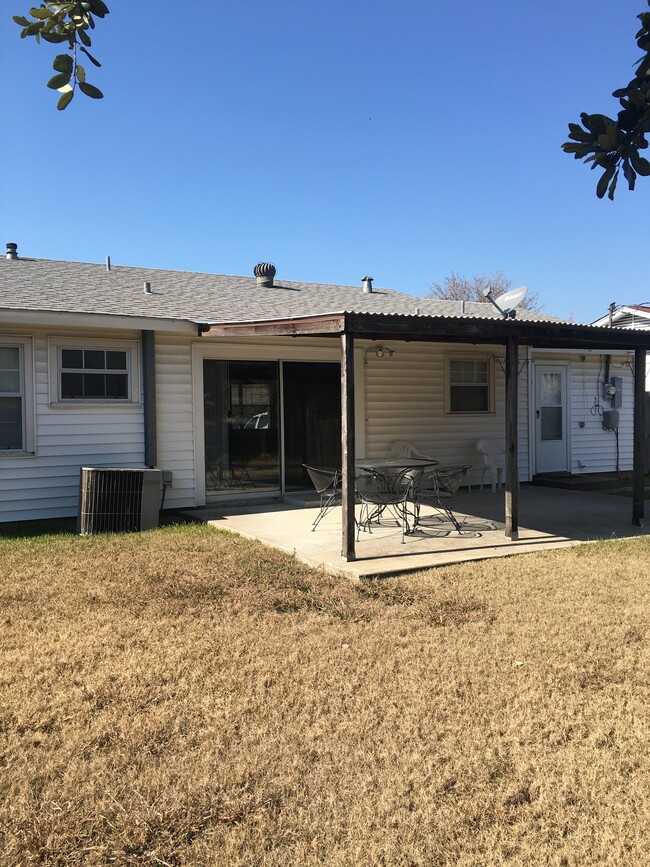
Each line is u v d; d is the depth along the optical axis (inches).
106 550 280.5
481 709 139.5
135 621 192.7
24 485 344.8
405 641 177.9
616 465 569.9
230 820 105.3
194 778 115.5
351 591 225.0
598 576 242.5
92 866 95.6
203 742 127.0
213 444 399.5
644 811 106.6
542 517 367.9
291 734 129.6
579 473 559.8
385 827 103.5
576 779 115.4
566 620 194.5
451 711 138.8
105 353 364.2
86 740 126.7
